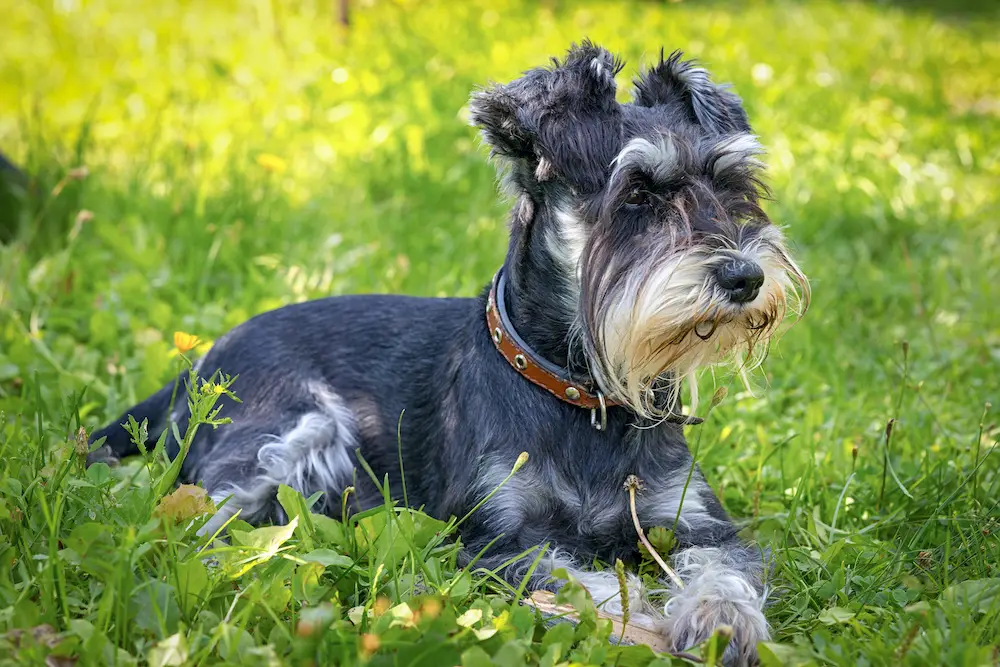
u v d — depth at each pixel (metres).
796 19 16.20
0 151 6.14
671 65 3.55
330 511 3.67
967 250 6.61
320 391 3.73
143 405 3.97
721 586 2.96
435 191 7.03
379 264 5.84
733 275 3.07
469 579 2.84
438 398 3.59
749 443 4.29
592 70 3.29
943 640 2.62
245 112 8.58
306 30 11.37
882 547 3.29
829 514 3.68
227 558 2.81
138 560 2.65
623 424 3.36
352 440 3.69
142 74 9.81
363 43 10.80
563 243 3.27
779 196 7.44
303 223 6.30
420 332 3.79
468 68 10.28
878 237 7.14
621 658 2.59
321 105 8.66
